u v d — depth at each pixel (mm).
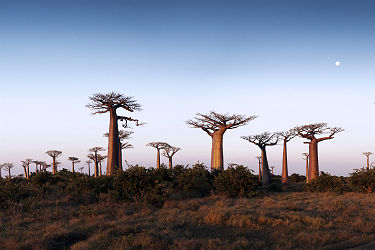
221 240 7516
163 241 7148
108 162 36312
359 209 12320
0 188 13023
